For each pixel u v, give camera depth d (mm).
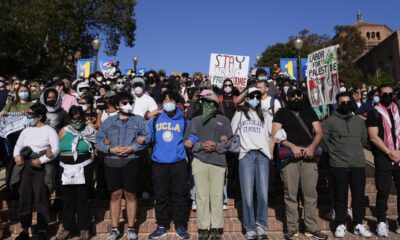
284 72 16484
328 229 6891
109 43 41688
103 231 6898
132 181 6469
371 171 8914
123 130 6543
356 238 6414
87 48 40562
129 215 6504
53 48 33500
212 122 6461
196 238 6586
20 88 8008
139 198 7719
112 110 7391
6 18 28938
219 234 6340
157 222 6594
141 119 6684
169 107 6598
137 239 6531
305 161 6406
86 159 6555
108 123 6629
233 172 8086
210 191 6383
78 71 18453
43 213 6457
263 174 6469
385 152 6516
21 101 8031
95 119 8109
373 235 6523
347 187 6574
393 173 6668
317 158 6516
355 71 54656
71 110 6617
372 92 9992
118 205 6531
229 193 8031
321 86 9469
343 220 6496
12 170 6820
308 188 6402
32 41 30062
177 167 6598
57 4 33344
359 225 6539
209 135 6410
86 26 40094
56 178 7031
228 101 8352
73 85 12055
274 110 7879
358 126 6594
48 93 7383
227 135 6480
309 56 9898
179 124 6715
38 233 6434
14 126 7621
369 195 8172
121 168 6457
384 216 6531
